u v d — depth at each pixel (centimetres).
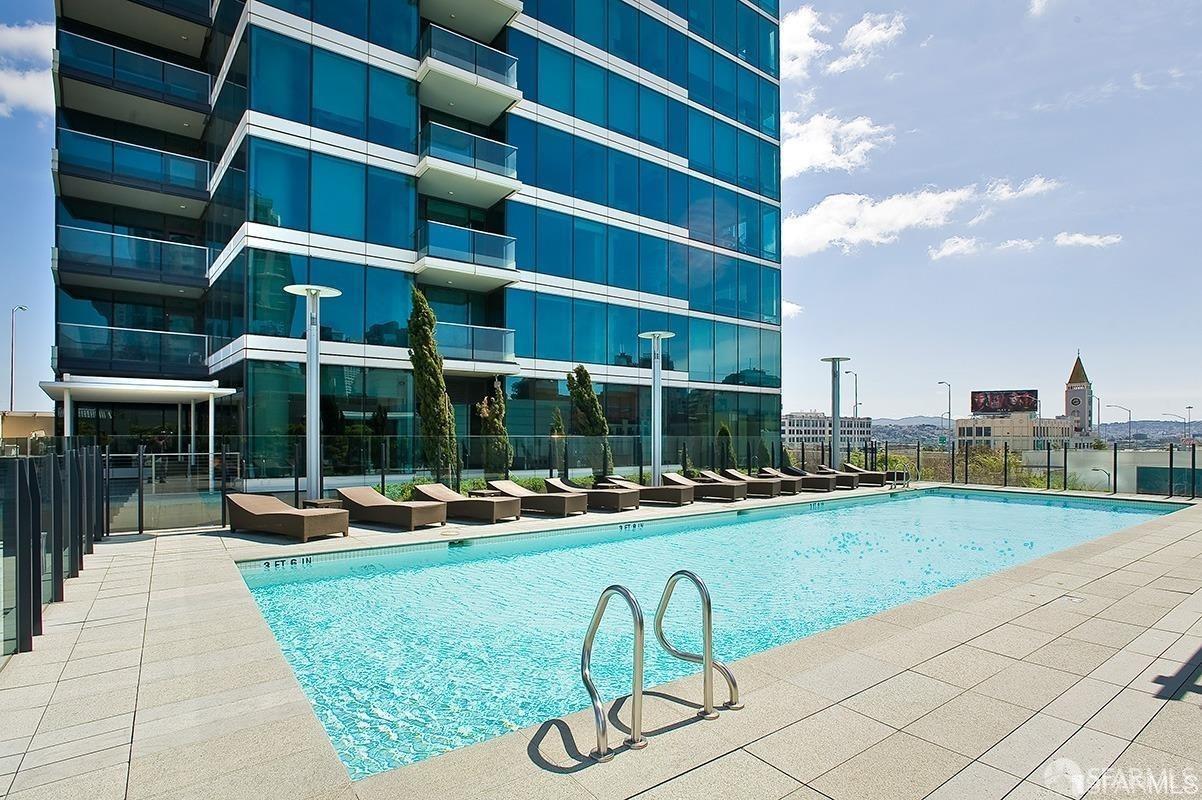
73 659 512
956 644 530
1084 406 15800
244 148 1680
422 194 2094
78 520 848
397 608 762
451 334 1934
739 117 2892
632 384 2400
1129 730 376
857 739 363
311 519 1084
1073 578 772
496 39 2200
